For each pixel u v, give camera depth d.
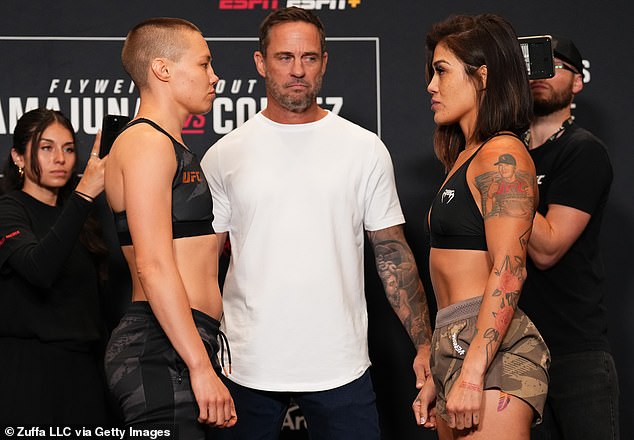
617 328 3.38
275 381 2.62
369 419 2.69
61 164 2.90
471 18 2.29
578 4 3.41
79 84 3.32
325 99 3.38
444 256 2.20
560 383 2.68
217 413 2.04
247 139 2.76
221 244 2.82
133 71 2.24
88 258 2.96
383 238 2.83
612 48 3.42
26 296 2.72
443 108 2.26
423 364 2.74
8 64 3.30
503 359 2.07
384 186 2.80
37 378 2.69
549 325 2.71
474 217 2.13
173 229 2.12
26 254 2.63
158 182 2.04
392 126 3.39
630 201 3.39
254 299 2.65
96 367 2.90
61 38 3.32
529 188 2.05
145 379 2.08
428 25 3.40
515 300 2.00
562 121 2.82
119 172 2.11
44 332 2.71
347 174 2.72
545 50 2.65
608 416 2.64
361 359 2.71
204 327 2.13
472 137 2.24
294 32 2.65
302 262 2.65
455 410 1.98
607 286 3.38
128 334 2.13
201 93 2.26
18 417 2.66
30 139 2.89
